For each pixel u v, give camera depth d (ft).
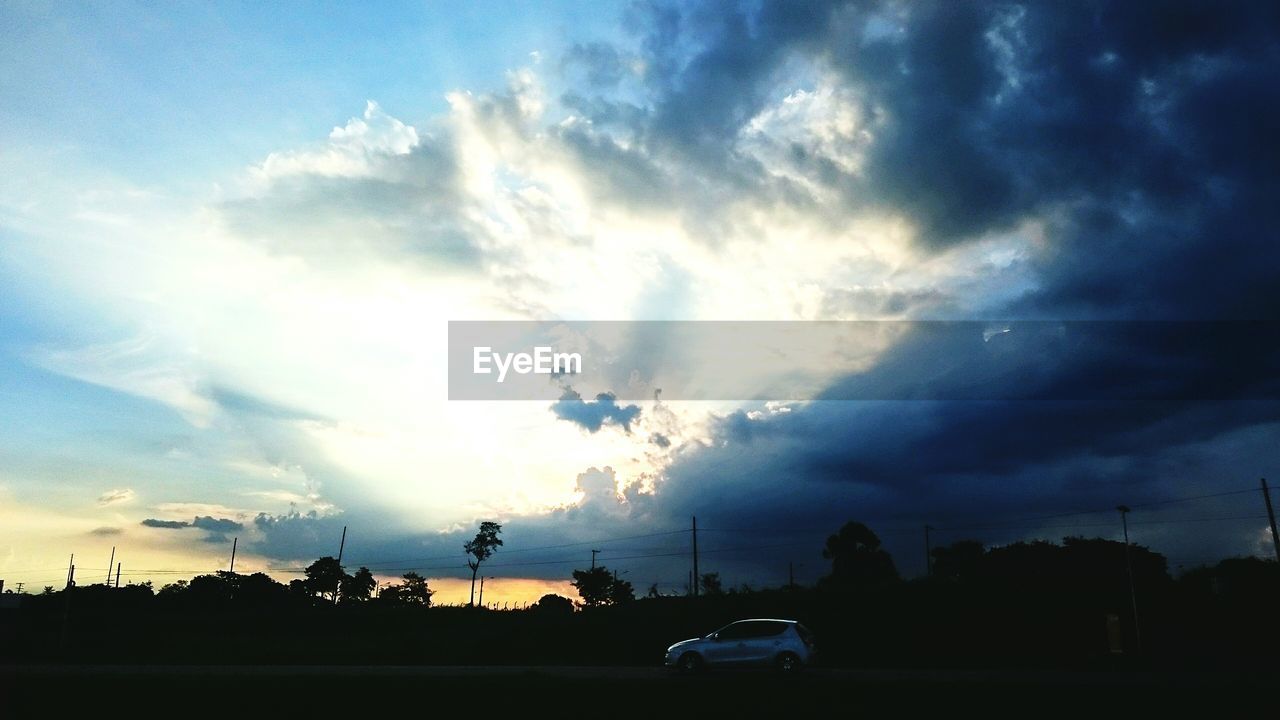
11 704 62.69
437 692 65.72
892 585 199.00
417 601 318.86
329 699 63.10
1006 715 54.29
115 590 282.56
